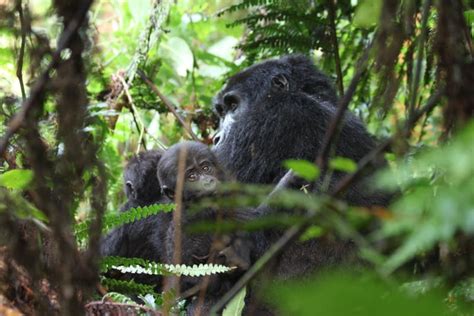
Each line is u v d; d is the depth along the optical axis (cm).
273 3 608
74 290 280
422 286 271
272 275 296
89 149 296
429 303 139
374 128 553
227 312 365
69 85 284
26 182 298
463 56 254
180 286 443
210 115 700
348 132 507
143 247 561
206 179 470
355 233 217
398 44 274
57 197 290
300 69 569
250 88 563
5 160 376
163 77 768
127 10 769
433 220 182
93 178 298
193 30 799
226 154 545
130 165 598
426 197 200
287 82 556
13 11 295
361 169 223
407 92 381
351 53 619
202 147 488
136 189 589
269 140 524
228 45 832
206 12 819
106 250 569
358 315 138
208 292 441
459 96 248
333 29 600
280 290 153
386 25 268
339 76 586
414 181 246
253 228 228
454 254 264
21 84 301
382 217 198
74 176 294
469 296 253
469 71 249
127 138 727
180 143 497
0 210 281
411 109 249
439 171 264
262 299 430
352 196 445
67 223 286
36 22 301
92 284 286
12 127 264
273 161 519
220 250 441
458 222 177
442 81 265
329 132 239
